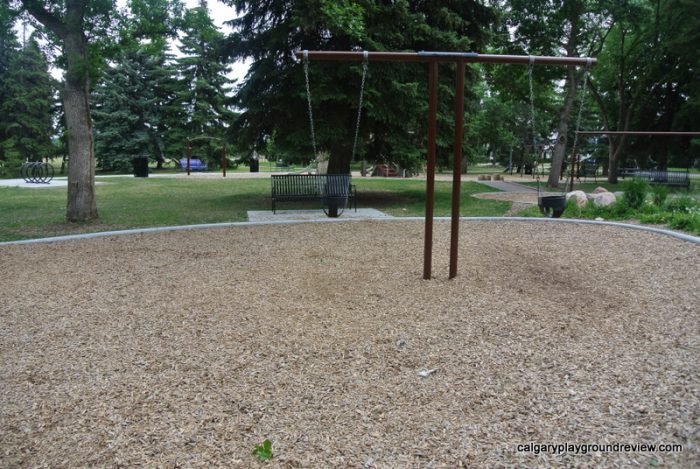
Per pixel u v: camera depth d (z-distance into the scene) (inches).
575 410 100.4
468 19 537.6
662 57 939.3
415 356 127.0
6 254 250.8
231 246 266.2
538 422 96.5
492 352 128.8
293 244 270.4
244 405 104.1
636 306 163.6
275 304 168.7
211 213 434.0
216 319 155.0
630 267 213.8
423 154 515.2
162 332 145.0
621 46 970.1
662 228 320.2
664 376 114.1
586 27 861.8
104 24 353.1
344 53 189.5
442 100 508.4
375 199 578.6
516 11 802.8
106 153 1398.9
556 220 351.3
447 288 185.0
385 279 198.4
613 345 132.7
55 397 108.3
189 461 86.2
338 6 390.0
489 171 1775.3
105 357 128.4
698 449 87.3
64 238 286.8
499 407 102.2
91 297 179.6
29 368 122.6
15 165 1194.6
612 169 992.2
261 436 93.3
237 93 534.9
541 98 945.5
